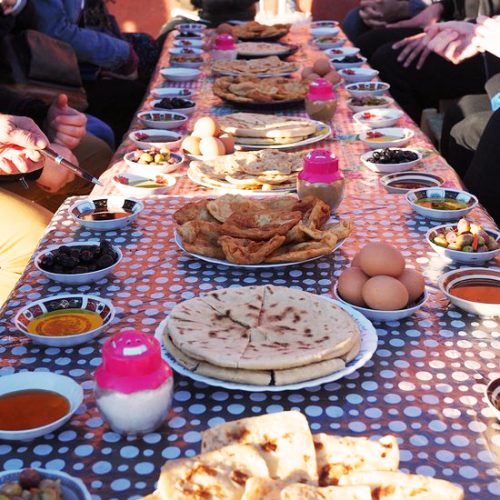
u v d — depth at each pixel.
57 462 1.21
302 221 1.95
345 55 4.25
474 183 3.09
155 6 8.04
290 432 1.15
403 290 1.61
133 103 4.89
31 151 2.53
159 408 1.25
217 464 1.10
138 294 1.76
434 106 5.04
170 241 2.05
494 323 1.60
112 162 2.69
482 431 1.27
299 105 3.38
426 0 5.78
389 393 1.38
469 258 1.85
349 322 1.47
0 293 2.61
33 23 3.64
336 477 1.09
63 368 1.47
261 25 4.83
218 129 2.73
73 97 3.43
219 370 1.35
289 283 1.80
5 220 2.66
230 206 2.02
